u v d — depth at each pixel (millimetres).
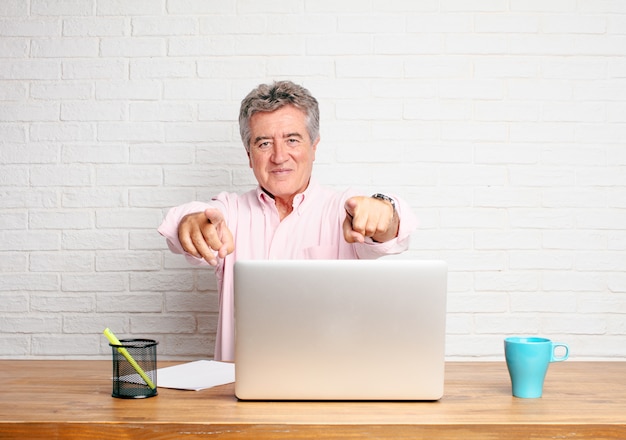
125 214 2943
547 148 2916
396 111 2902
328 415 1271
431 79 2910
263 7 2918
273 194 2408
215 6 2930
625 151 2922
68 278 2941
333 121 2902
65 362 1857
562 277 2912
